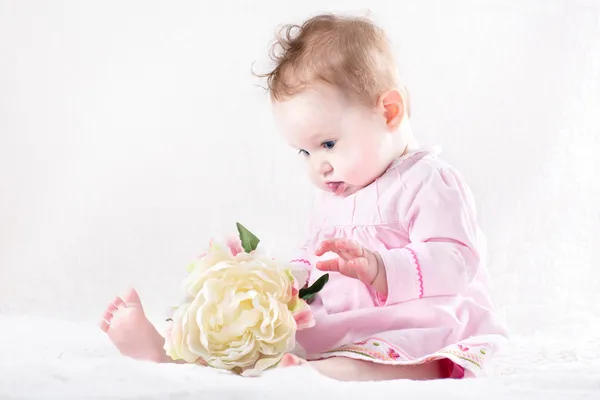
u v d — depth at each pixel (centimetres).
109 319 165
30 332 197
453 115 275
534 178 270
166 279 270
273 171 276
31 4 284
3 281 272
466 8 280
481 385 130
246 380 134
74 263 273
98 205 278
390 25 281
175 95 284
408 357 165
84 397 120
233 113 281
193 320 151
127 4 284
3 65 285
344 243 162
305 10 288
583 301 256
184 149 280
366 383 133
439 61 278
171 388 125
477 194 268
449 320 172
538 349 194
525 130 273
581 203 268
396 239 181
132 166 281
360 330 173
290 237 271
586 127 274
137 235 275
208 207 276
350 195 188
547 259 262
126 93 284
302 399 122
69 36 284
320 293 183
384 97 184
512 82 276
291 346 152
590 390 128
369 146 183
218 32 285
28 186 281
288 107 185
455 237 175
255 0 288
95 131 283
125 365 138
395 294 168
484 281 189
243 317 150
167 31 285
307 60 184
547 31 278
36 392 123
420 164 183
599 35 276
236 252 165
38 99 284
